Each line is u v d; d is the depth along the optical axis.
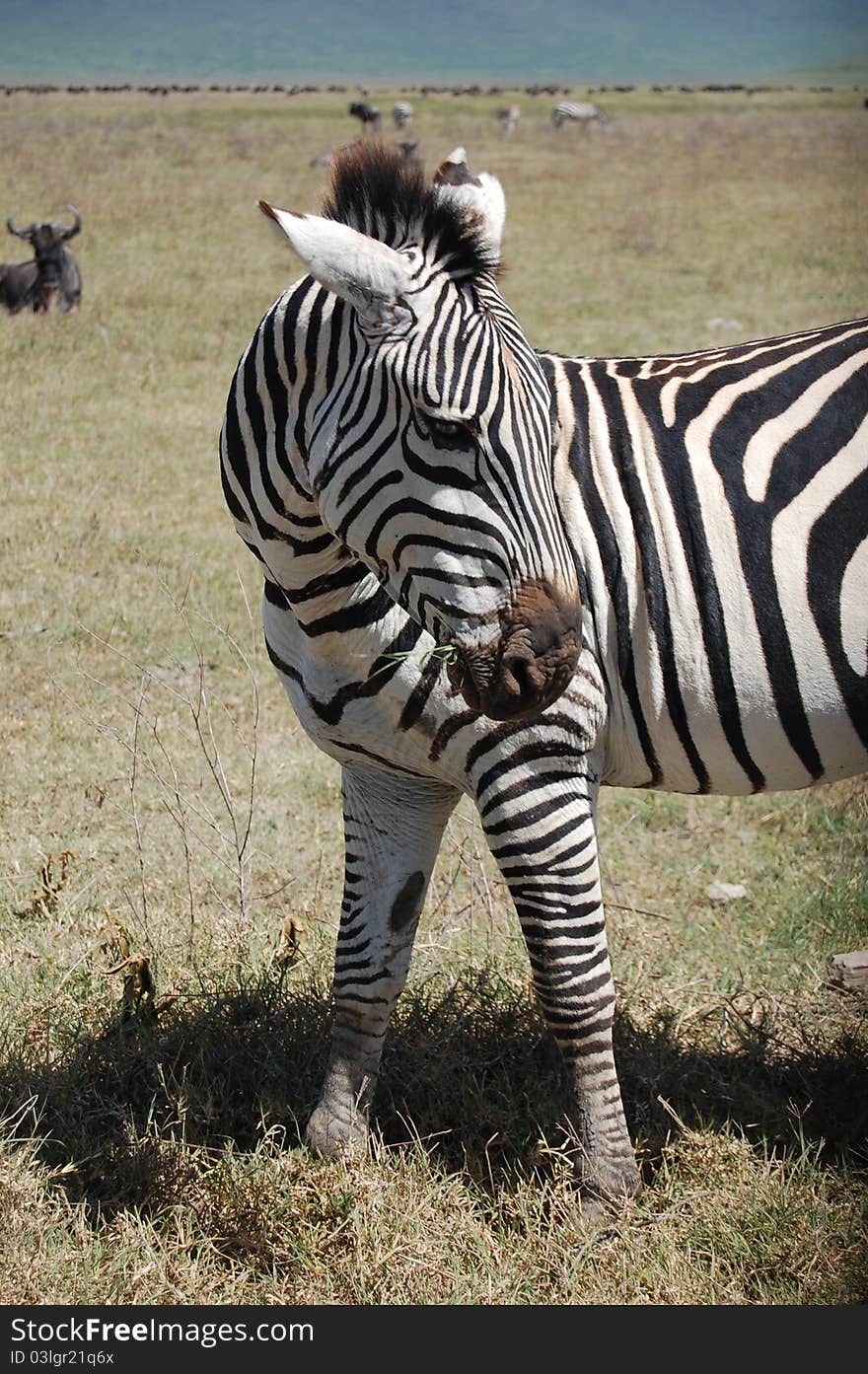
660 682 2.98
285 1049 3.68
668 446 2.95
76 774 5.30
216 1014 3.74
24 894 4.52
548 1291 2.93
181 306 14.46
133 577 7.13
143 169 27.52
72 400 10.83
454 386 2.43
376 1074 3.43
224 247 18.52
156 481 8.86
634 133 39.78
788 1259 2.98
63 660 6.21
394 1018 3.80
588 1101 3.13
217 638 6.49
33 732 5.59
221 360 12.34
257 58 135.00
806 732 3.01
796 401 2.98
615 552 2.94
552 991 3.05
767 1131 3.46
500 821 2.97
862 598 2.91
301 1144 3.32
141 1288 2.92
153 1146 3.27
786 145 34.44
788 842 5.14
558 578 2.48
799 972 4.21
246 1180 3.19
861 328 3.09
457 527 2.46
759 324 13.57
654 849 5.08
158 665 6.25
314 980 3.97
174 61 123.44
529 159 31.56
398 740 3.07
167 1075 3.59
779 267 16.89
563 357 3.18
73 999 3.86
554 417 2.98
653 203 23.36
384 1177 3.18
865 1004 4.00
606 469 2.95
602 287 15.55
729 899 4.71
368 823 3.30
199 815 4.57
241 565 7.37
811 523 2.90
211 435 10.02
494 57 150.25
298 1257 3.00
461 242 2.51
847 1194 3.18
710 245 18.80
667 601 2.93
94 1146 3.36
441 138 37.59
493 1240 3.05
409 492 2.50
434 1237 3.04
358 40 155.25
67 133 34.56
